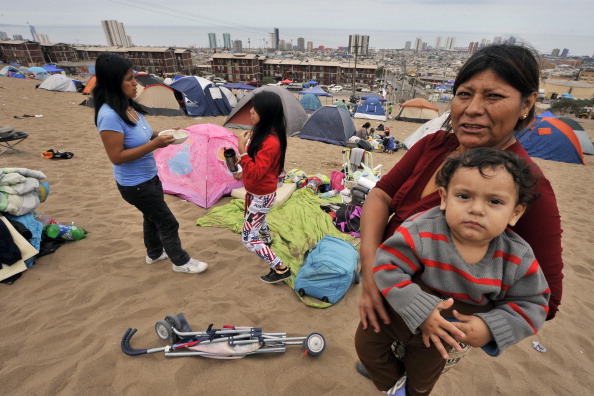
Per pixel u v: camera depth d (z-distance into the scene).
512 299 0.87
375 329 1.03
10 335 2.35
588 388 2.47
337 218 4.69
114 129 2.26
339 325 2.77
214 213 4.72
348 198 5.35
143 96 13.42
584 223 6.34
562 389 2.43
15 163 6.05
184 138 2.61
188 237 4.00
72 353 2.24
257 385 2.13
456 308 0.93
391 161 10.45
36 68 28.48
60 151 6.94
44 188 3.50
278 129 2.55
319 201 5.43
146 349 2.28
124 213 4.50
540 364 2.63
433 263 0.91
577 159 11.97
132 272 3.19
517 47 0.88
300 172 6.32
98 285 2.96
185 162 5.25
